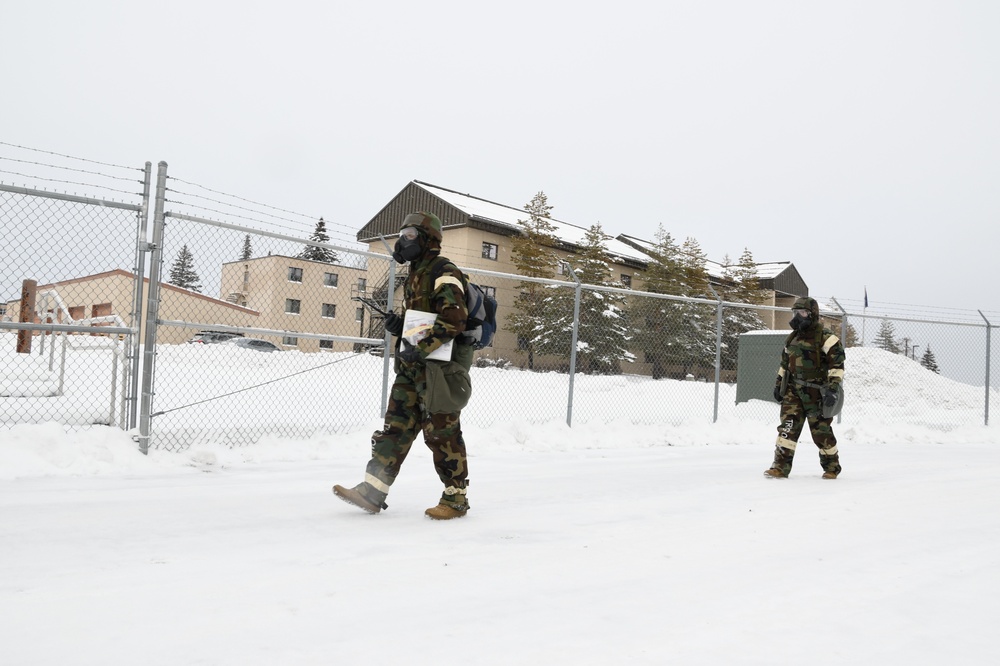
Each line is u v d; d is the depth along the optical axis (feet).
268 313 22.98
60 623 7.62
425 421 13.84
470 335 13.83
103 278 22.84
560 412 37.06
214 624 7.77
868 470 24.52
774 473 21.66
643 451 28.25
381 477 13.73
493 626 8.07
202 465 19.17
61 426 18.10
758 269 179.93
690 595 9.55
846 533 13.93
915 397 53.93
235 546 11.16
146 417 19.15
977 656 7.71
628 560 11.28
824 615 8.93
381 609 8.49
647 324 49.49
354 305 25.18
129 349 19.74
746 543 12.77
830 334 21.58
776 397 22.62
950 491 20.07
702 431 33.65
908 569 11.37
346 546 11.43
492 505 15.61
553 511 15.19
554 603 9.00
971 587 10.47
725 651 7.57
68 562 9.93
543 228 124.98
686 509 15.99
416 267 13.78
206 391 32.76
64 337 27.12
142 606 8.25
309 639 7.44
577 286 30.60
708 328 50.42
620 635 7.94
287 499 15.19
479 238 121.08
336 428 24.67
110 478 16.71
